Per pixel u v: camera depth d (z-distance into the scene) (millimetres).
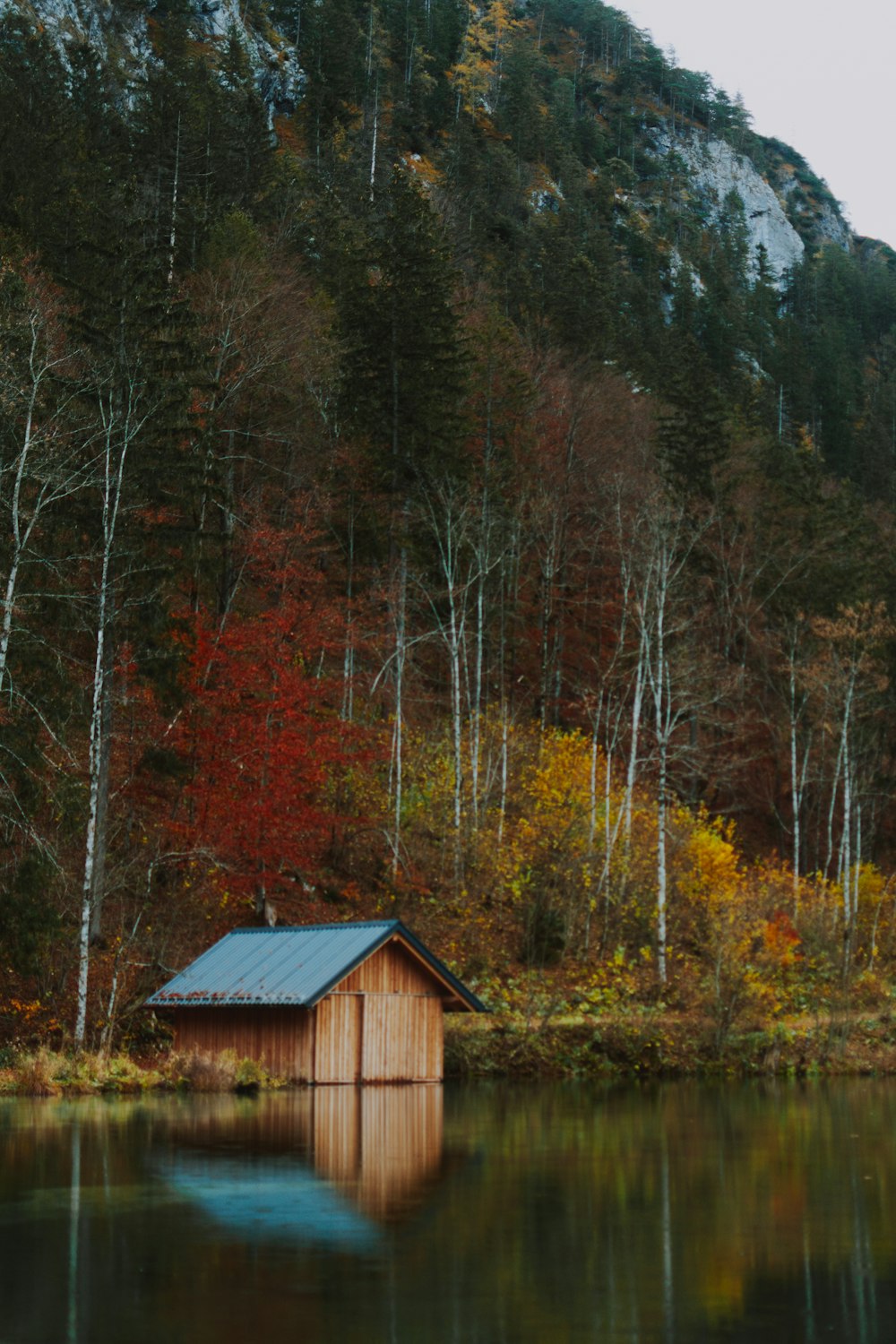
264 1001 28594
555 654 60000
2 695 29625
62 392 33531
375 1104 25141
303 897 38844
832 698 56188
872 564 73062
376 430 53438
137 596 34125
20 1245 12008
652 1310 10094
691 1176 16891
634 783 51188
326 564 52156
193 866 36500
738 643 67938
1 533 31422
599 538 64750
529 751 50406
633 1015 36875
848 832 51656
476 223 113438
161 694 34812
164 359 36781
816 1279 11242
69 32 104875
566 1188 15680
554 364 73125
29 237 53656
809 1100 27891
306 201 90750
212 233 61188
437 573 55062
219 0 130125
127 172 73562
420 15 180000
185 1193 14609
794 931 44844
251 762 36531
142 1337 9117
